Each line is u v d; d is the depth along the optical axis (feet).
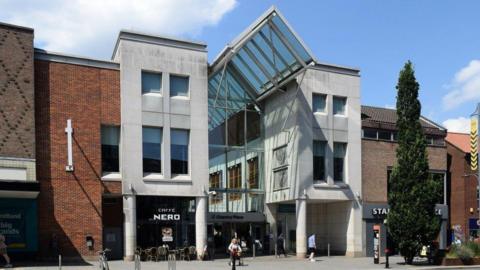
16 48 82.12
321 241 118.32
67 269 71.26
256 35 97.91
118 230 90.58
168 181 92.73
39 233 82.69
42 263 79.66
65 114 86.99
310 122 106.93
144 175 91.50
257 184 114.32
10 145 79.92
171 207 95.76
